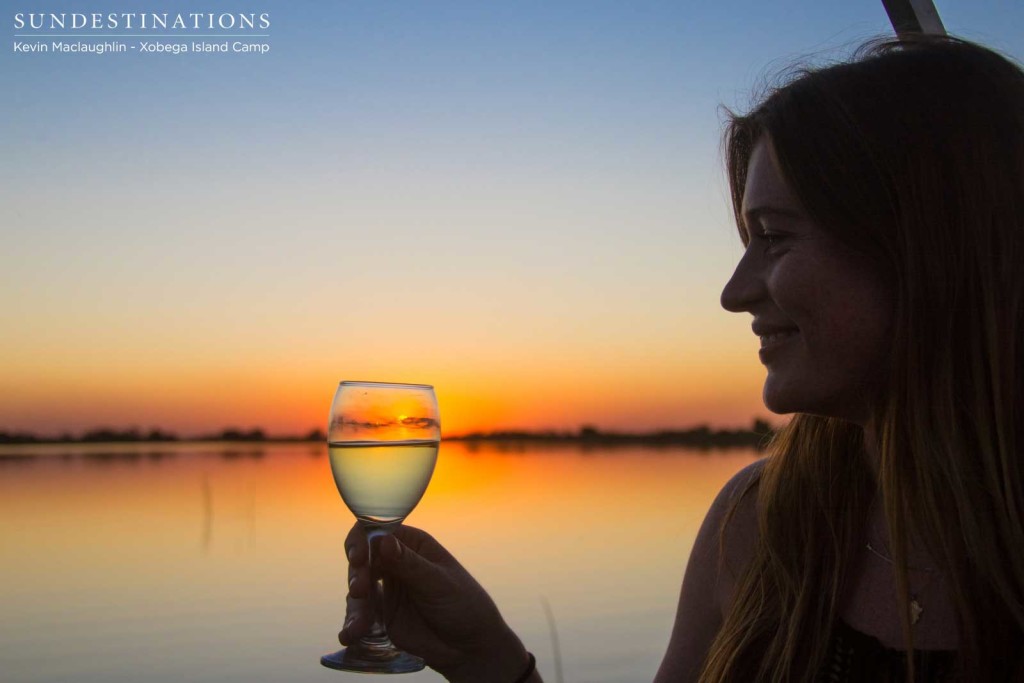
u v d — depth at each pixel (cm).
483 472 2575
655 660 677
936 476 102
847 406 110
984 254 103
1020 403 102
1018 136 106
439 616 114
